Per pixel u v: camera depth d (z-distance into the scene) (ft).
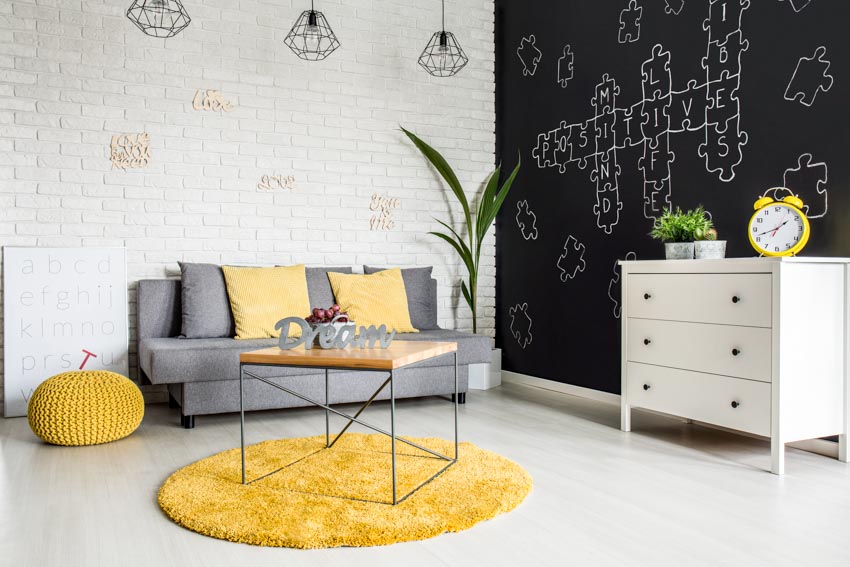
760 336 8.49
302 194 14.73
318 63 14.89
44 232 12.61
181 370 10.66
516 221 15.99
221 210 13.97
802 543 6.18
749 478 8.14
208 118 13.87
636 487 7.80
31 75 12.53
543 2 15.05
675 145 11.60
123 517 6.90
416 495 7.36
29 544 6.23
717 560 5.82
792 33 9.58
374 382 12.25
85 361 12.59
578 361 13.96
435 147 16.20
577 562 5.78
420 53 16.01
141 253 13.32
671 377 9.86
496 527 6.58
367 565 5.74
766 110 9.96
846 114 8.85
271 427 11.01
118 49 13.15
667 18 11.77
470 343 13.15
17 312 12.16
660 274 10.05
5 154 12.35
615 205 12.96
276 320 12.64
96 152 12.99
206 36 13.84
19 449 9.64
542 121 15.11
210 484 7.78
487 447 9.66
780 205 9.07
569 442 9.95
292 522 6.55
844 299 8.88
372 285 13.99
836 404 8.84
